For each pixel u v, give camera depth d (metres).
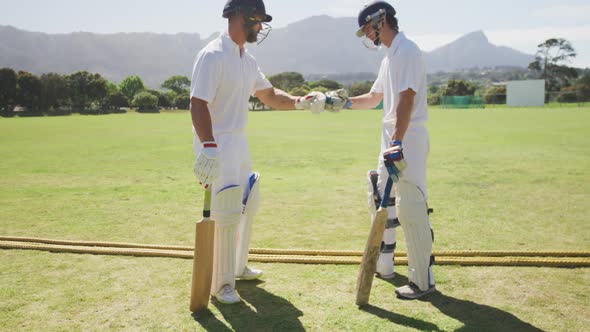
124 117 43.19
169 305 2.98
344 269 3.61
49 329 2.64
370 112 45.28
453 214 5.37
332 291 3.19
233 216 3.02
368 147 13.16
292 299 3.06
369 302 3.02
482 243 4.26
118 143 15.22
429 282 3.11
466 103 60.12
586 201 6.00
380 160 3.38
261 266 3.71
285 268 3.66
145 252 3.96
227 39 3.08
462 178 7.85
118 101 77.75
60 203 6.16
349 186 7.33
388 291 3.21
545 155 10.77
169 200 6.35
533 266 3.64
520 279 3.37
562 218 5.16
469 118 29.34
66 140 16.56
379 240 2.88
